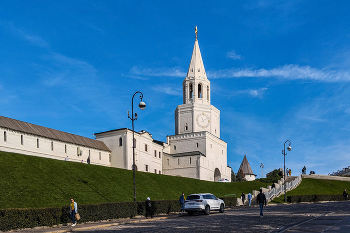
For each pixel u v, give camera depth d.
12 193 39.75
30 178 44.72
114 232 25.36
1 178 41.84
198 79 109.81
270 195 69.31
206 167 101.69
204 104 109.25
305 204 57.56
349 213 34.91
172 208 45.56
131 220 35.81
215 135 111.31
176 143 106.69
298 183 89.75
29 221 28.97
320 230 22.19
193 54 112.56
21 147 63.00
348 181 98.62
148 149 93.12
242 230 23.92
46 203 40.41
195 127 106.81
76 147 76.00
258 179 94.19
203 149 103.06
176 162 101.31
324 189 85.56
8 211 27.44
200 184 76.31
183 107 108.75
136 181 59.47
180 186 68.38
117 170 60.59
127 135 84.38
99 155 82.12
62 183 47.09
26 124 67.19
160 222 32.94
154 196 56.31
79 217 31.08
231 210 47.16
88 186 49.69
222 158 113.25
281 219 30.66
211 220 32.19
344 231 21.48
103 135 87.75
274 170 102.69
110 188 52.06
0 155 46.94
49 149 69.12
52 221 30.97
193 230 24.80
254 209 48.16
